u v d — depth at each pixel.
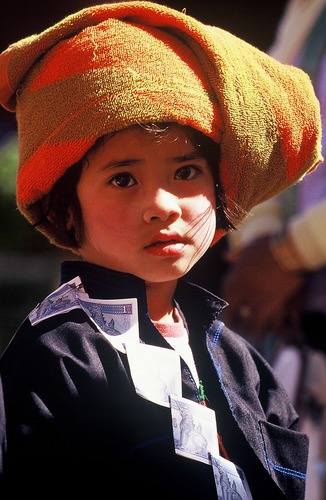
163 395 1.88
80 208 1.97
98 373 1.84
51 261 5.68
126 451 1.83
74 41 1.94
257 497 2.00
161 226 1.91
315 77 3.12
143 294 1.97
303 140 2.10
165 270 1.93
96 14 1.96
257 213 3.25
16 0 6.73
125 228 1.90
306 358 3.03
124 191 1.90
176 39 1.98
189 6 5.87
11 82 2.03
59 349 1.85
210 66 1.96
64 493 1.78
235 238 3.43
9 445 1.78
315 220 3.01
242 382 2.14
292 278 3.11
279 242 3.11
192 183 1.95
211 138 1.95
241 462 2.01
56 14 6.71
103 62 1.89
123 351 1.89
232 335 2.22
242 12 5.92
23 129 1.98
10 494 1.76
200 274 3.83
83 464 1.80
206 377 2.08
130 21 1.98
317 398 2.99
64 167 1.89
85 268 1.98
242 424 2.03
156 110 1.85
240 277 3.19
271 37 5.90
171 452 1.86
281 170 2.09
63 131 1.88
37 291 5.61
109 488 1.81
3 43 6.77
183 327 2.10
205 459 1.87
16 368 1.85
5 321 5.50
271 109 2.02
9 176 5.45
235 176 2.02
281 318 3.12
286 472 2.08
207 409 1.92
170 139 1.90
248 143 1.98
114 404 1.84
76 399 1.81
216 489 1.86
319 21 3.20
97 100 1.86
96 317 1.92
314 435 2.98
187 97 1.89
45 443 1.78
